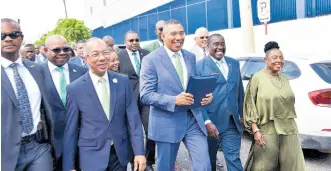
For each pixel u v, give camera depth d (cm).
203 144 362
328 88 500
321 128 500
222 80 419
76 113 320
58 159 371
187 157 586
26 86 302
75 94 319
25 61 314
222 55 424
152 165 532
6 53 290
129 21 2775
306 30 1100
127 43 538
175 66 360
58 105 378
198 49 607
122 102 329
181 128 360
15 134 287
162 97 347
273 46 404
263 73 400
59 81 386
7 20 287
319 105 502
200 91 347
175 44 355
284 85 394
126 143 335
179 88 356
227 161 425
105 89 325
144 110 507
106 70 324
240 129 427
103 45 319
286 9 1182
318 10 1075
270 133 391
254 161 407
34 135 305
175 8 1902
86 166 317
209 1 1581
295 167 394
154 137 363
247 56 644
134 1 2609
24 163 298
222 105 417
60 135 377
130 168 545
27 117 298
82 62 646
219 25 1534
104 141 320
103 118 320
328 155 573
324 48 1044
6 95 283
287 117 391
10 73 295
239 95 437
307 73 526
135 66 533
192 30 1738
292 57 562
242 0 1022
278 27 1196
